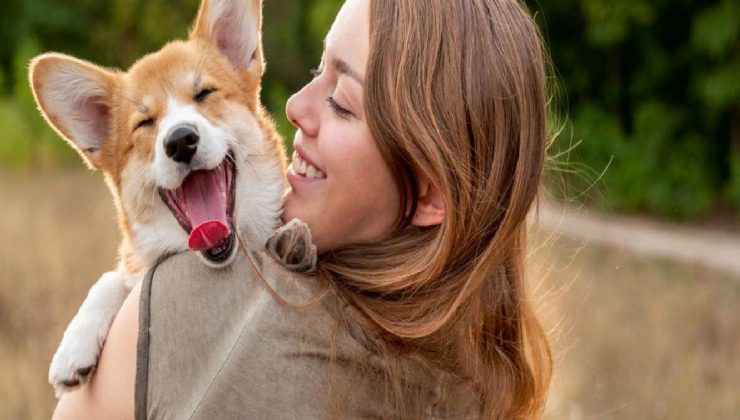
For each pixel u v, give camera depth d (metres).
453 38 2.49
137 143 3.41
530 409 2.88
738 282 11.52
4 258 9.16
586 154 18.98
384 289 2.48
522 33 2.62
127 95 3.53
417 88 2.45
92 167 3.57
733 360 8.04
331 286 2.43
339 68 2.60
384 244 2.61
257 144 3.45
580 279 9.72
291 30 22.20
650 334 8.31
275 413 2.27
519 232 2.70
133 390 2.35
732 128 18.83
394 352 2.42
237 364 2.27
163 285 2.37
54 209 12.16
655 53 19.67
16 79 22.97
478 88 2.49
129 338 2.38
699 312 9.38
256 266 2.36
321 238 2.63
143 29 24.69
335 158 2.56
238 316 2.32
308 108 2.66
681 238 15.59
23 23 25.38
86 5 25.56
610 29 19.08
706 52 18.72
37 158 18.97
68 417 2.49
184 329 2.31
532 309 2.87
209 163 3.27
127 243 3.35
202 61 3.58
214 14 3.68
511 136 2.54
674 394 7.11
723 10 18.02
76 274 8.98
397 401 2.41
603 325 8.34
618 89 20.52
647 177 18.33
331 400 2.31
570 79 20.95
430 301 2.50
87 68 3.55
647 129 19.05
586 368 7.34
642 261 12.47
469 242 2.52
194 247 2.37
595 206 16.16
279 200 3.38
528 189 2.57
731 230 16.89
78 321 2.84
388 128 2.45
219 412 2.25
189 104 3.45
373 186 2.54
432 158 2.44
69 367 2.70
